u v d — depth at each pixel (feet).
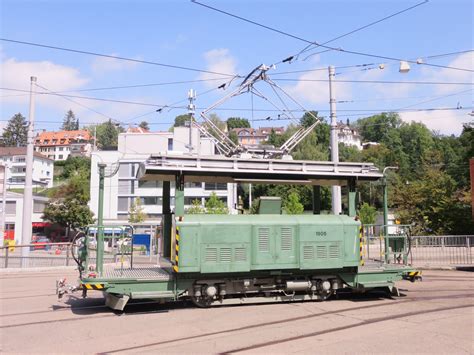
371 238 53.78
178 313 32.40
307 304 35.78
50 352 22.30
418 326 27.25
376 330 26.35
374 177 40.04
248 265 34.53
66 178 356.59
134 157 196.85
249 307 34.53
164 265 37.50
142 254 108.06
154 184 193.06
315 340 24.13
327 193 185.78
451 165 159.53
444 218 115.44
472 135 127.44
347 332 25.93
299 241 36.11
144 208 191.72
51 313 32.55
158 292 33.09
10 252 78.79
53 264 69.05
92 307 34.99
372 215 143.74
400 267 39.75
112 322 29.43
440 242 71.56
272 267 35.17
